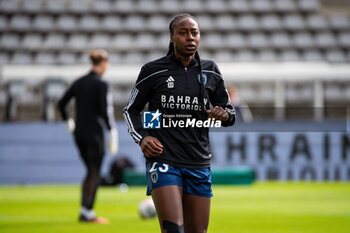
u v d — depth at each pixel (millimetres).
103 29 84250
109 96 26328
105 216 29688
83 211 26562
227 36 84188
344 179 54750
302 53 82438
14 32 83125
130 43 82562
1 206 35219
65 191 46906
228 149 54281
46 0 88125
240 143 54375
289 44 83438
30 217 29219
